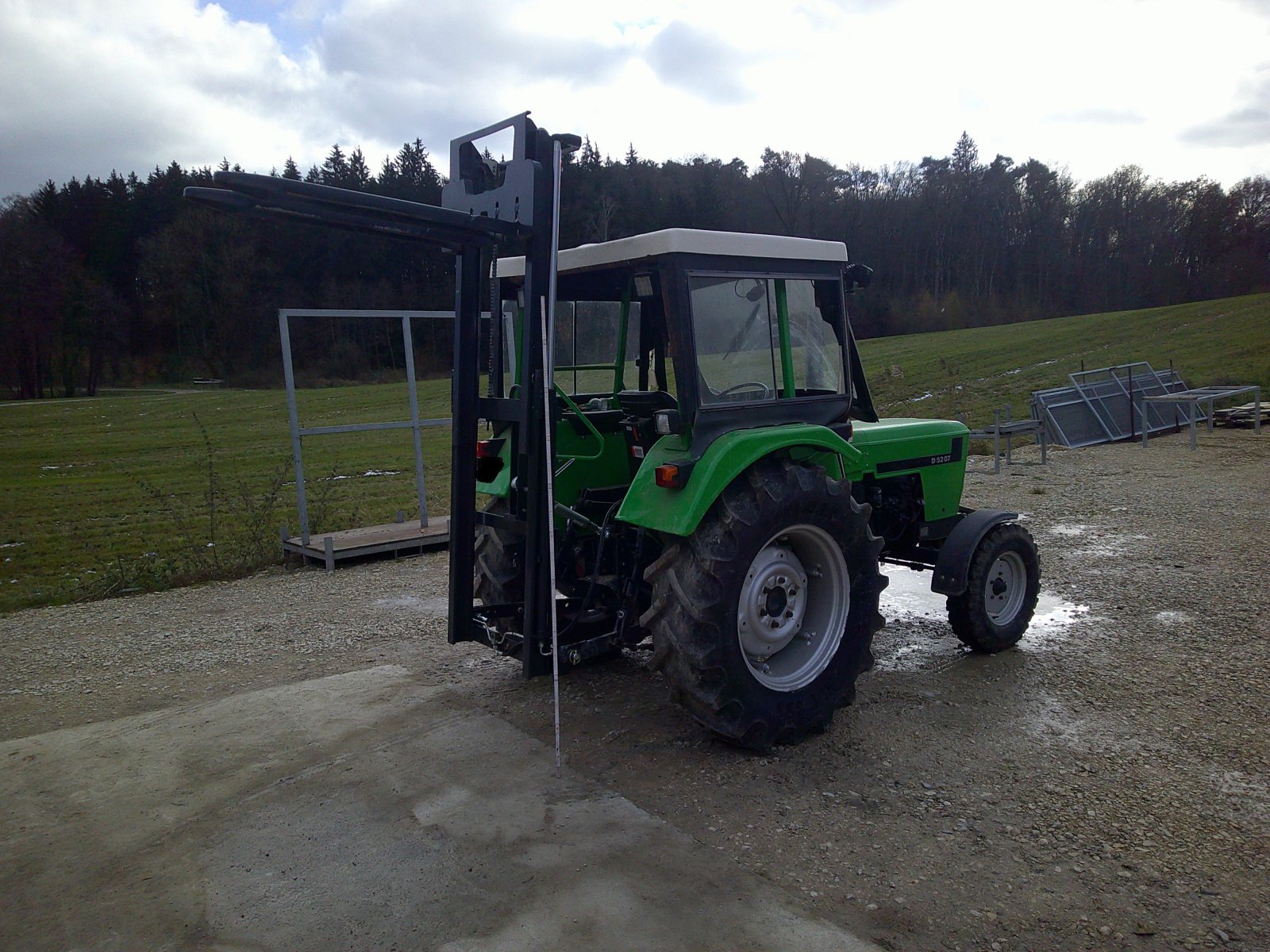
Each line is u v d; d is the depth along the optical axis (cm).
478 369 395
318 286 5328
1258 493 941
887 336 5666
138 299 5591
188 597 673
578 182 4772
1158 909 265
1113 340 3052
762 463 379
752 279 393
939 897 272
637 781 352
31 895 284
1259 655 480
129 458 1944
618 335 474
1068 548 737
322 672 495
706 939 252
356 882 286
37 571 839
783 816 322
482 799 339
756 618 380
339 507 1120
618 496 470
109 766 375
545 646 384
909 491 525
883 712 421
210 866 298
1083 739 384
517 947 251
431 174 6438
